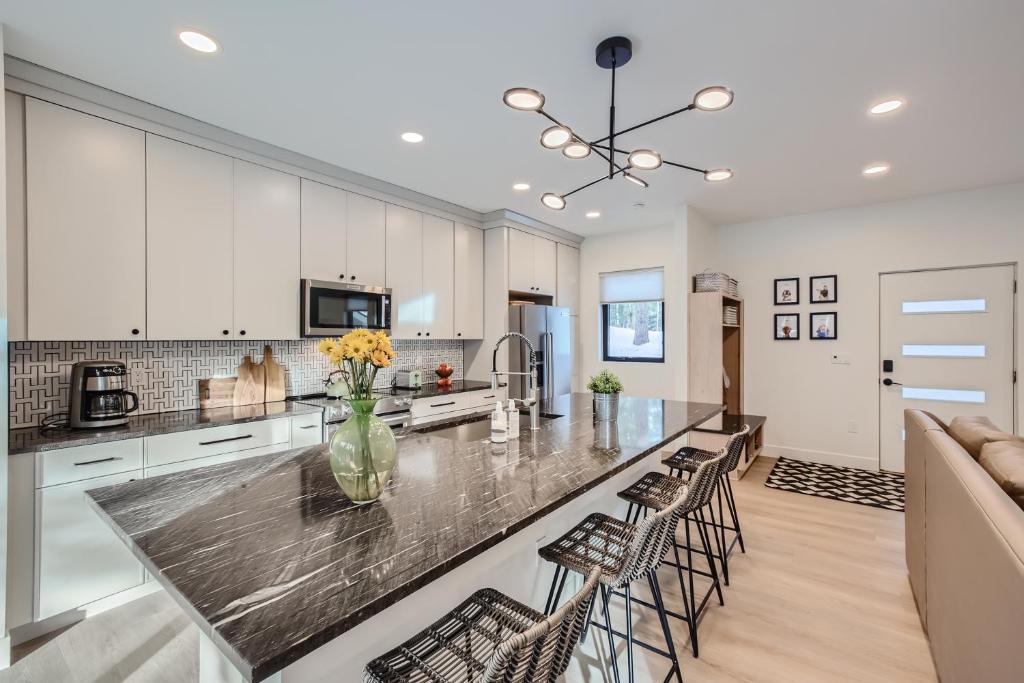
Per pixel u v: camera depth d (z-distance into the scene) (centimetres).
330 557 98
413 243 398
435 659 102
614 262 543
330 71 213
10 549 191
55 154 217
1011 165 331
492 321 465
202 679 98
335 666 96
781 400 482
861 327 440
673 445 441
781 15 176
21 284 208
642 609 222
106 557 216
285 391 328
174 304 258
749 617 215
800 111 251
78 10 171
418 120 261
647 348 528
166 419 259
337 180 339
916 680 175
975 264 388
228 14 174
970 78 218
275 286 303
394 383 427
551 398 345
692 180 362
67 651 194
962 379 396
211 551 101
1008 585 105
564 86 226
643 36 188
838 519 327
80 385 230
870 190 390
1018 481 139
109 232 234
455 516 120
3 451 179
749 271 497
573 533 166
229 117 257
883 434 432
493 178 357
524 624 114
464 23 180
